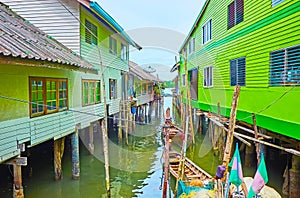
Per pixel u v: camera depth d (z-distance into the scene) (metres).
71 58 10.33
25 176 10.91
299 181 8.04
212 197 7.00
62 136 10.18
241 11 11.20
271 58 8.77
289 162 8.91
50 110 9.44
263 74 9.23
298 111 7.08
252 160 11.73
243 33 10.93
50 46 10.16
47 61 7.89
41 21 12.82
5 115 7.02
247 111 10.56
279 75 8.27
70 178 11.04
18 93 7.62
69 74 11.05
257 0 9.68
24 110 7.88
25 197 9.35
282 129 7.92
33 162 12.59
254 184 5.58
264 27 9.16
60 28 12.72
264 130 9.37
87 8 12.53
